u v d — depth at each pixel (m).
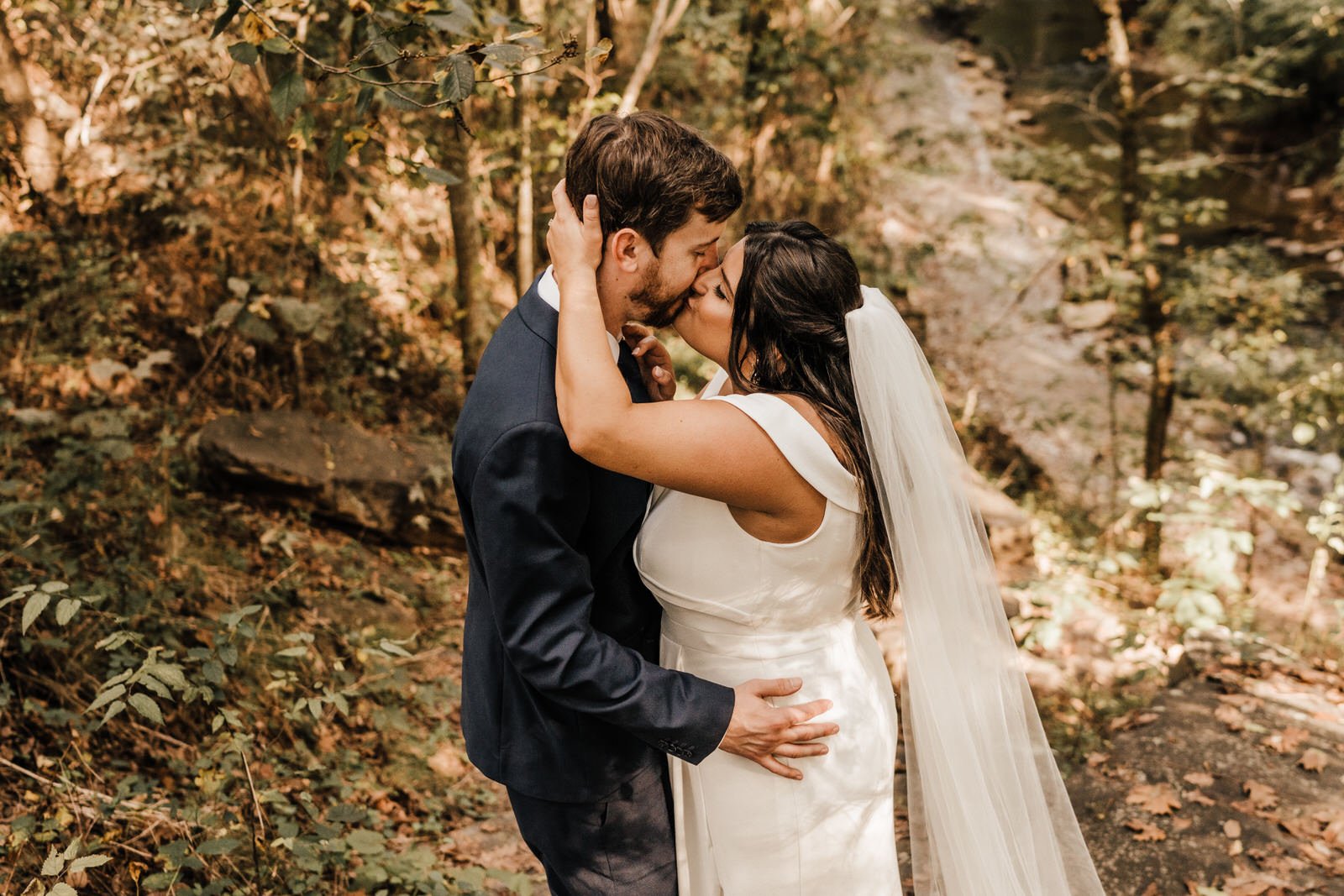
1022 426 9.29
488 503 1.59
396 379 6.80
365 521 5.48
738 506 1.73
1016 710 2.00
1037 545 7.59
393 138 6.45
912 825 2.04
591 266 1.62
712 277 1.86
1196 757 3.65
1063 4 15.52
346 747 3.78
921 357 1.93
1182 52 11.54
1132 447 9.03
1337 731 3.83
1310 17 8.97
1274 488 5.27
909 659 1.91
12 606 3.19
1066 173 9.24
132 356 5.48
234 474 5.18
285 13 3.25
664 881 1.95
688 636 1.88
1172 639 5.65
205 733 3.36
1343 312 10.37
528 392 1.61
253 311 5.41
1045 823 1.98
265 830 2.69
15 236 5.12
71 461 4.03
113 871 2.52
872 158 9.76
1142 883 3.05
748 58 8.15
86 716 3.12
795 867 1.85
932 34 15.45
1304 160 12.54
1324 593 7.80
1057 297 10.84
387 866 2.85
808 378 1.81
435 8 2.10
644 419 1.60
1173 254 8.55
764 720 1.74
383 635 4.60
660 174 1.59
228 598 4.27
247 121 6.49
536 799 1.83
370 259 6.99
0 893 2.31
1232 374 8.43
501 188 8.58
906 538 1.84
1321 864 3.07
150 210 5.97
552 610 1.61
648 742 1.70
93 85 6.15
